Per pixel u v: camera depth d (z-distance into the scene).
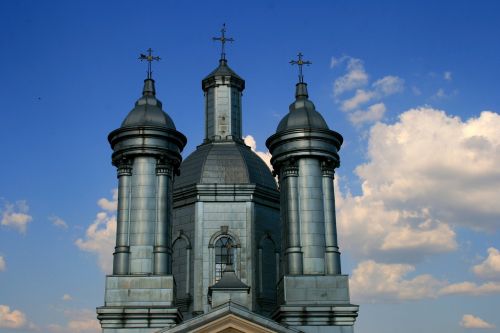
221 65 57.38
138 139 42.12
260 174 52.25
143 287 39.78
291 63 47.25
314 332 39.50
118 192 41.81
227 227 49.19
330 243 41.84
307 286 40.47
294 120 43.97
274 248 50.22
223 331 37.16
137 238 40.78
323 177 43.12
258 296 48.19
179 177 51.75
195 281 47.94
